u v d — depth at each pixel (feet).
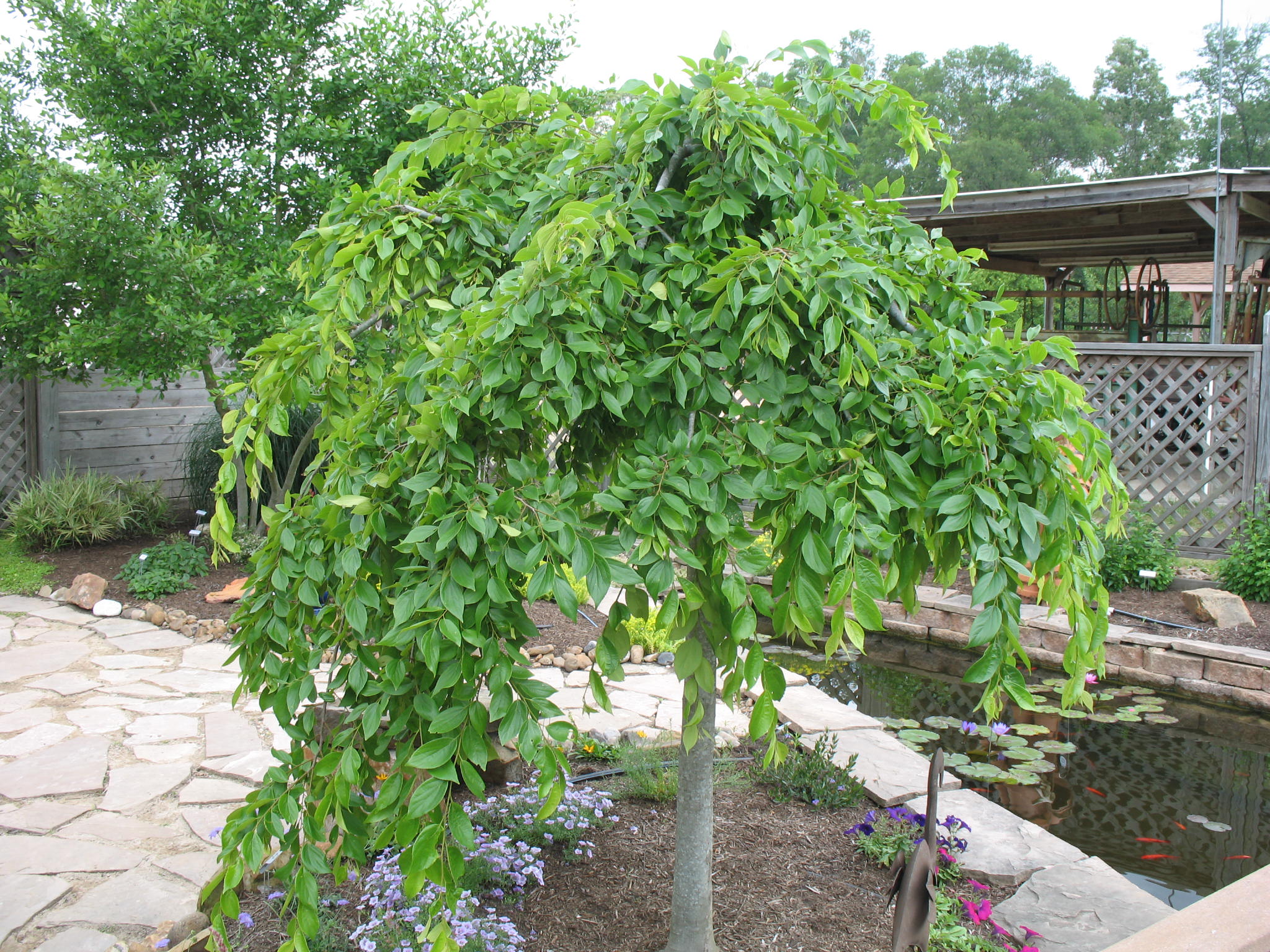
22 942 7.18
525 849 8.01
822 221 5.69
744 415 5.05
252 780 10.32
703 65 5.43
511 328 4.57
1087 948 7.23
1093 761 13.28
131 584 18.03
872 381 5.15
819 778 9.92
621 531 4.43
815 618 4.39
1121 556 19.15
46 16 18.07
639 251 5.31
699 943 6.77
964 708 15.70
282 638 5.37
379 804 4.53
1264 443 19.70
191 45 18.30
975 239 33.30
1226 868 10.11
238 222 18.63
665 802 9.80
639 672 14.64
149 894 7.89
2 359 20.47
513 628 4.74
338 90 19.81
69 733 11.68
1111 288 61.21
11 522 20.99
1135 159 124.47
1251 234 30.94
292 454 21.25
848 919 7.48
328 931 7.06
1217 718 15.03
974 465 4.67
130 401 24.35
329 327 5.72
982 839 9.02
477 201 6.59
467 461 4.77
